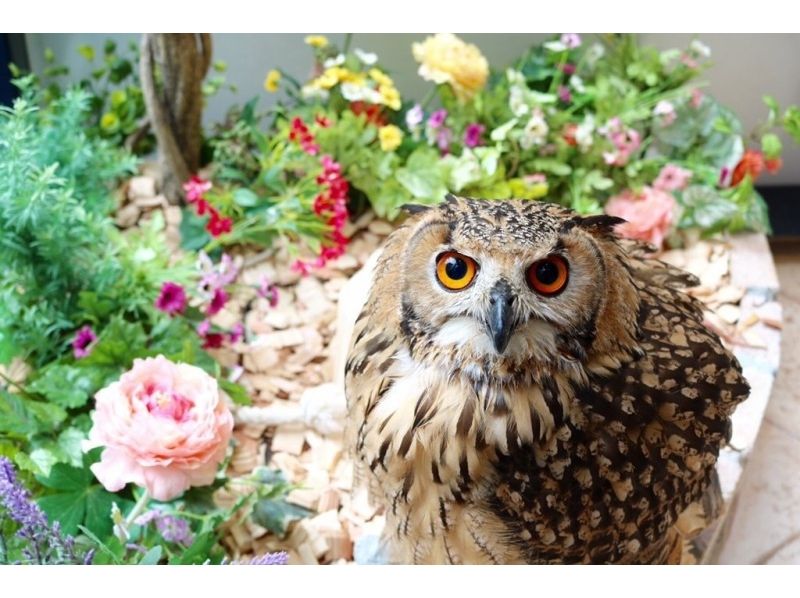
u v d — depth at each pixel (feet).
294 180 3.36
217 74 3.74
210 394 2.29
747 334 3.03
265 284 2.97
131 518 2.22
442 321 1.77
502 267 1.66
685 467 1.97
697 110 3.46
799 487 2.96
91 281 2.78
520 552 1.98
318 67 3.44
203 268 2.96
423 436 1.87
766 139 3.35
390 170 3.27
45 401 2.60
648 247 2.30
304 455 2.70
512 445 1.83
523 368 1.79
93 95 3.45
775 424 3.17
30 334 2.64
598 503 1.89
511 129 3.34
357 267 3.23
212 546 2.28
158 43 3.03
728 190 3.38
